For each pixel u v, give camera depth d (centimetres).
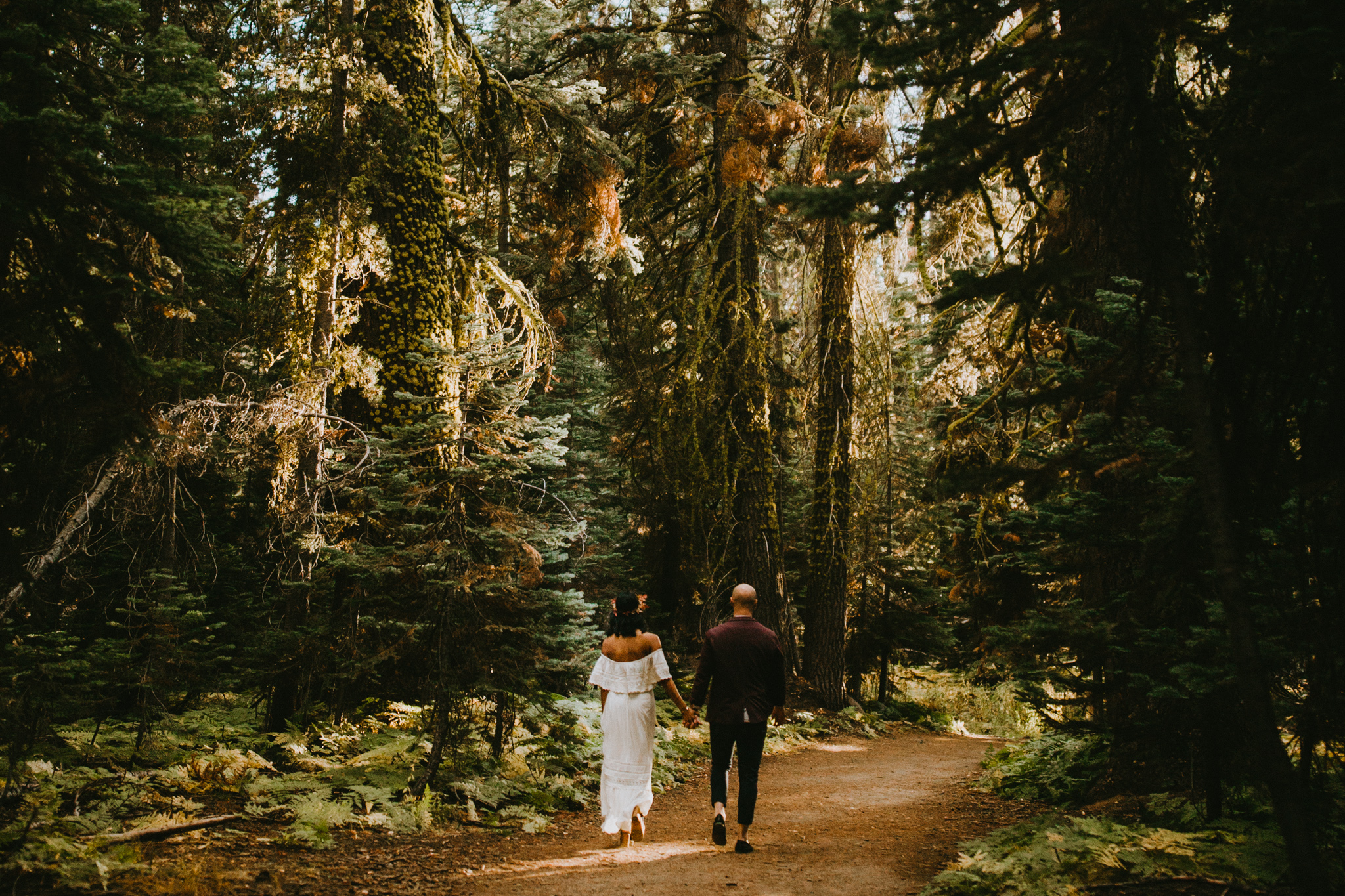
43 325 503
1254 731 355
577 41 1527
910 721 1888
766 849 608
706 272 1570
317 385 859
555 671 838
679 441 1509
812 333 1739
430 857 562
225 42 976
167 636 819
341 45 914
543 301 1567
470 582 738
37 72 466
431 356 958
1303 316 423
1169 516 466
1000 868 464
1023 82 419
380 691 948
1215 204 415
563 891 487
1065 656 610
